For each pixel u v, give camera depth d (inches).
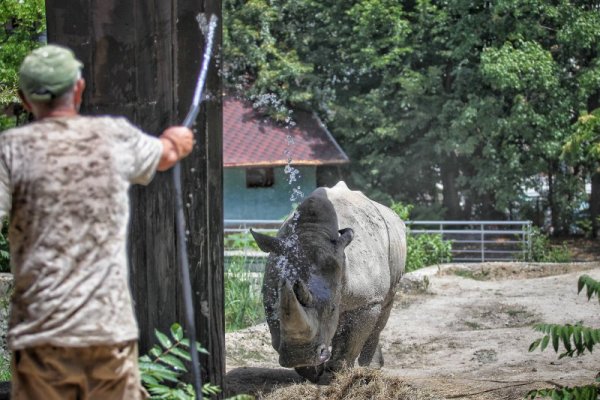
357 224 498.0
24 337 198.4
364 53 1535.4
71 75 209.8
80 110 311.4
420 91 1485.0
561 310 753.6
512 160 1450.5
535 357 573.0
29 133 205.5
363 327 490.3
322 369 482.0
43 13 701.9
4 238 617.3
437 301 837.2
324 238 441.1
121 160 207.9
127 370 206.7
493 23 1456.7
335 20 1612.9
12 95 689.0
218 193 326.0
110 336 199.9
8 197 203.5
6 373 462.9
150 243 316.8
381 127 1523.1
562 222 1601.9
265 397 430.6
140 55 312.8
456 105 1475.1
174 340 315.9
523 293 854.5
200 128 318.7
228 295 749.9
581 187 1539.1
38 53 208.8
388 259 524.1
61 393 204.4
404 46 1537.9
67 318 197.9
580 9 1457.9
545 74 1396.4
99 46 310.2
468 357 596.7
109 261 202.8
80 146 205.5
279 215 1601.9
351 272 472.7
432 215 1546.5
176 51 314.5
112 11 309.9
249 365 573.0
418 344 655.8
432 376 527.2
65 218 201.3
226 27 1541.6
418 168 1553.9
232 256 827.4
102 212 203.5
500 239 1491.1
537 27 1453.0
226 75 1595.7
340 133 1647.4
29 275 200.2
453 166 1577.3
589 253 1408.7
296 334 387.9
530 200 1585.9
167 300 317.4
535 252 1311.5
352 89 1637.6
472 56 1526.8
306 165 1572.3
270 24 1616.6
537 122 1414.9
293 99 1569.9
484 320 747.4
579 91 1443.2
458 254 1483.8
